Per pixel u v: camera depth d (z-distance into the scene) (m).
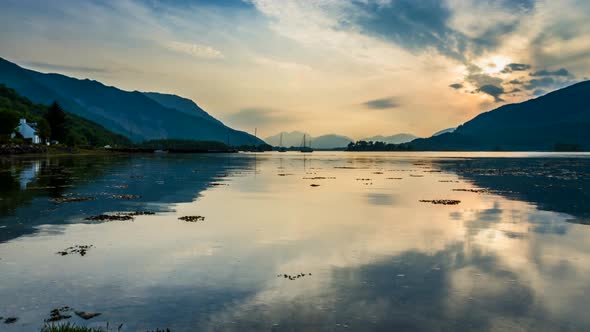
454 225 24.16
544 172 79.69
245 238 20.38
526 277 14.48
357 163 131.25
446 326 10.52
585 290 13.22
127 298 12.20
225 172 76.06
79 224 23.52
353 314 11.18
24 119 159.88
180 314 11.08
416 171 84.44
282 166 106.00
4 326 10.18
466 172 80.50
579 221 25.58
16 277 14.01
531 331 10.32
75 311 11.20
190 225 23.64
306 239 20.28
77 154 157.00
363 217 26.95
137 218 25.80
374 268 15.48
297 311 11.35
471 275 14.68
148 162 114.19
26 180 50.53
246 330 10.14
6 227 22.47
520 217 27.16
